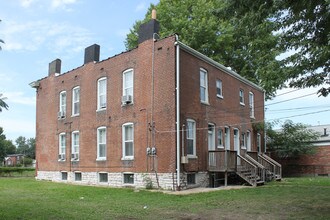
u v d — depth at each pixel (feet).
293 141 103.19
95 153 74.95
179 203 44.21
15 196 51.19
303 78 37.81
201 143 67.00
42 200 46.70
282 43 37.14
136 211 37.96
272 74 39.27
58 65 91.40
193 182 63.67
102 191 58.29
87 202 45.14
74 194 53.93
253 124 92.43
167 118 61.26
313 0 28.60
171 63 61.77
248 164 70.74
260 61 42.80
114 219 33.06
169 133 60.59
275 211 37.42
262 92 100.42
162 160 61.11
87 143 77.46
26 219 32.12
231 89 81.87
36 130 95.14
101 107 75.05
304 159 107.65
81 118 79.92
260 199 46.80
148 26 66.90
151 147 63.16
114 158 70.28
